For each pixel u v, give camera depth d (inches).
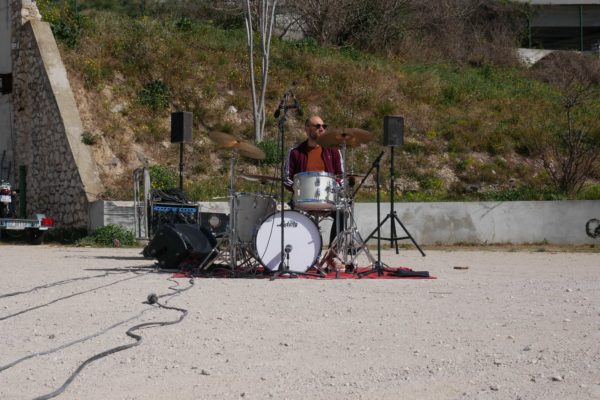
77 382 167.8
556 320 228.1
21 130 775.7
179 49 850.8
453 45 1161.4
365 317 239.9
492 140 833.5
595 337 201.3
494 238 652.7
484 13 1318.9
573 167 770.8
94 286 321.4
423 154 805.2
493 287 317.1
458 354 187.3
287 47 941.2
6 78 797.2
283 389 160.9
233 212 358.9
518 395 152.8
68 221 693.9
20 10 778.8
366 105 864.9
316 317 240.7
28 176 768.3
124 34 838.5
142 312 251.3
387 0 1100.5
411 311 250.4
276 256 355.3
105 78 783.1
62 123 702.5
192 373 174.4
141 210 613.3
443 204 650.2
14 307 267.7
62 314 250.4
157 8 1159.0
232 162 364.5
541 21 1445.6
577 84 1052.5
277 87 860.0
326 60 921.5
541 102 944.3
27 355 193.9
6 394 159.5
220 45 892.0
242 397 155.8
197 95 814.5
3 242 690.8
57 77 732.0
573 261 485.4
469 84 964.0
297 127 823.1
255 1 1015.6
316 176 340.2
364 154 792.9
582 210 658.2
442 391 157.5
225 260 381.4
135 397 156.8
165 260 385.7
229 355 190.5
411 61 1089.4
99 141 716.0
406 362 181.0
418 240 645.9
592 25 1459.2
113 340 209.0
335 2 1088.8
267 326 226.1
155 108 786.2
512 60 1194.6
